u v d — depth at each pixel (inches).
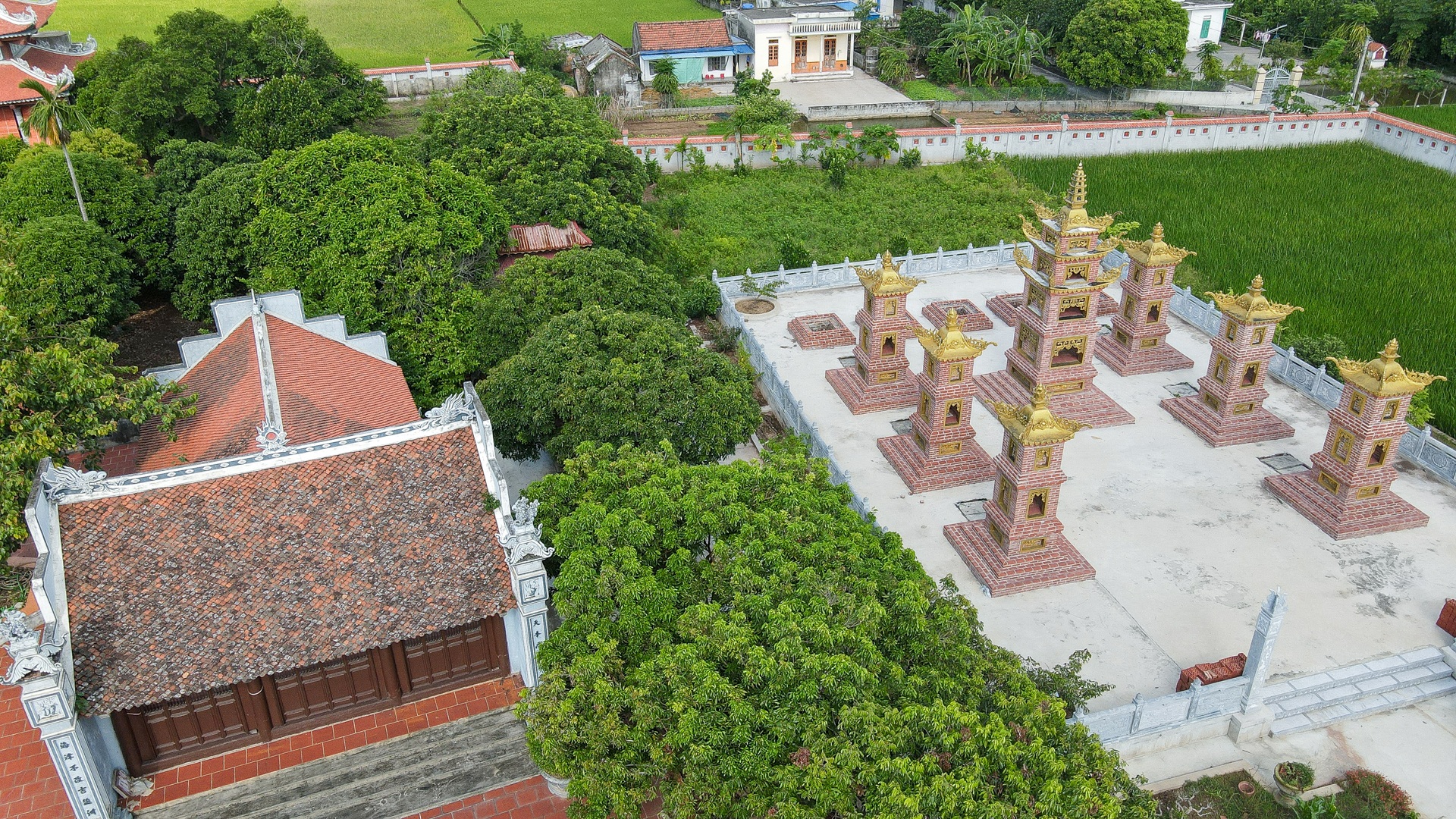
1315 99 3149.6
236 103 2351.1
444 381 1414.9
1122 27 3043.8
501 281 1485.0
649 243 1953.7
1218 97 3122.5
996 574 1128.8
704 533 877.2
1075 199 1359.5
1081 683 870.4
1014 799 644.1
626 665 775.7
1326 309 1782.7
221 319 1264.8
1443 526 1226.6
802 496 919.7
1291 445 1400.1
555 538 868.0
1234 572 1153.4
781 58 3447.3
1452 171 2522.1
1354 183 2471.7
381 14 4436.5
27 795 871.7
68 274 1612.9
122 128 2255.2
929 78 3489.2
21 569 1090.7
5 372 1003.9
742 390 1233.4
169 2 4429.1
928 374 1316.4
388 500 918.4
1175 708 926.4
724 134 2613.2
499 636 967.0
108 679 792.9
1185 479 1330.0
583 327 1251.8
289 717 919.0
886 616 784.9
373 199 1438.2
